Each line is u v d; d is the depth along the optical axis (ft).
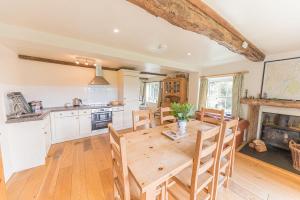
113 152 4.34
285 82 9.25
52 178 6.61
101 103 14.99
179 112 6.17
